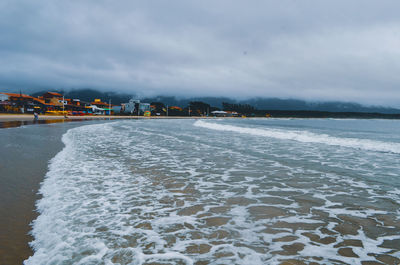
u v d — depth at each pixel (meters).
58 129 26.38
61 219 4.43
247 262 3.16
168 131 28.14
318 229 4.16
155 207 5.12
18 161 9.48
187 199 5.67
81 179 7.20
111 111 125.44
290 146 15.56
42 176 7.44
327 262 3.17
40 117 55.88
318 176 8.03
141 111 131.75
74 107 96.88
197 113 195.62
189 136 22.00
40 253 3.34
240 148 14.49
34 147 13.13
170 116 146.00
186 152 12.75
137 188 6.46
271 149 14.20
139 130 28.95
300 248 3.53
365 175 8.20
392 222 4.46
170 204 5.32
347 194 6.17
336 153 12.90
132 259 3.21
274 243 3.67
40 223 4.25
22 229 4.04
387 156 12.09
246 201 5.59
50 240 3.68
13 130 22.84
